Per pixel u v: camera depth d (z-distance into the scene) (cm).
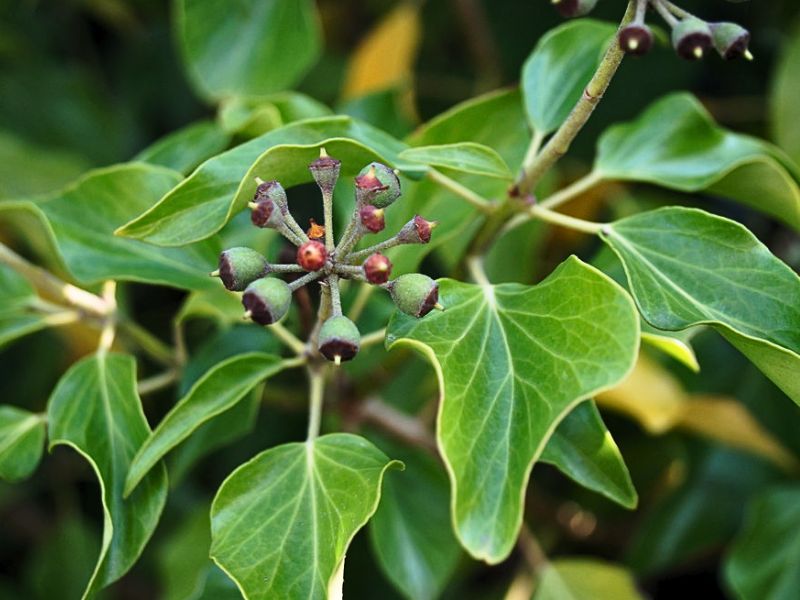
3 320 36
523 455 27
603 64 29
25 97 50
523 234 39
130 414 32
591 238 44
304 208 45
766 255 30
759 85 47
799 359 28
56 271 40
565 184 43
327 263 28
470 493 27
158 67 52
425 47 49
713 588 45
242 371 31
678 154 35
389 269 28
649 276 30
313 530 29
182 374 35
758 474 41
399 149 32
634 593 39
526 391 28
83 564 45
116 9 50
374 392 38
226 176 30
